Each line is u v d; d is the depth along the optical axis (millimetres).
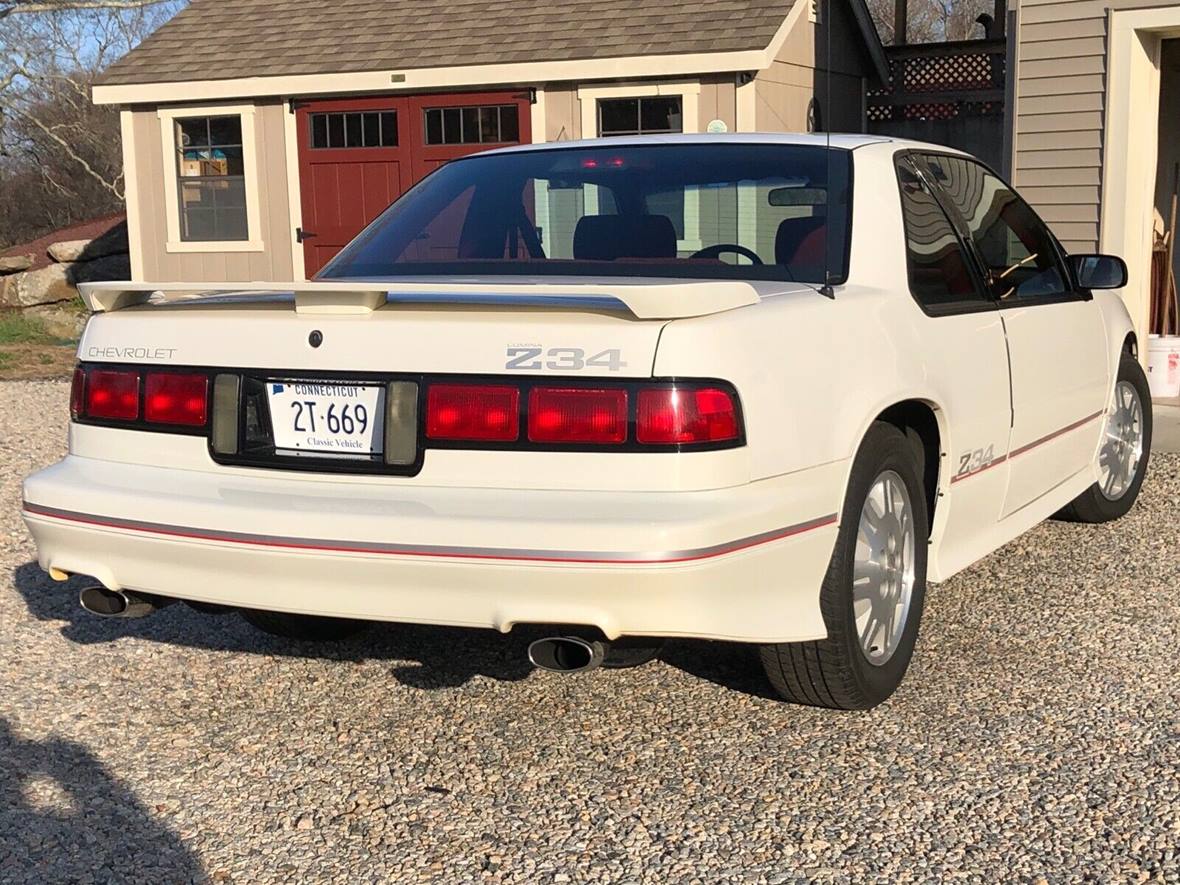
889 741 3682
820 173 4062
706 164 4172
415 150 14422
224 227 15547
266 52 15055
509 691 4137
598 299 3279
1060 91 9617
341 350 3348
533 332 3189
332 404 3369
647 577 3041
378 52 14422
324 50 14773
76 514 3584
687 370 3088
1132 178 9438
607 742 3727
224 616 4961
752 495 3178
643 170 4203
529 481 3168
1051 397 4941
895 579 3916
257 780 3525
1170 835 3117
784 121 13898
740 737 3732
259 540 3320
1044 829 3156
